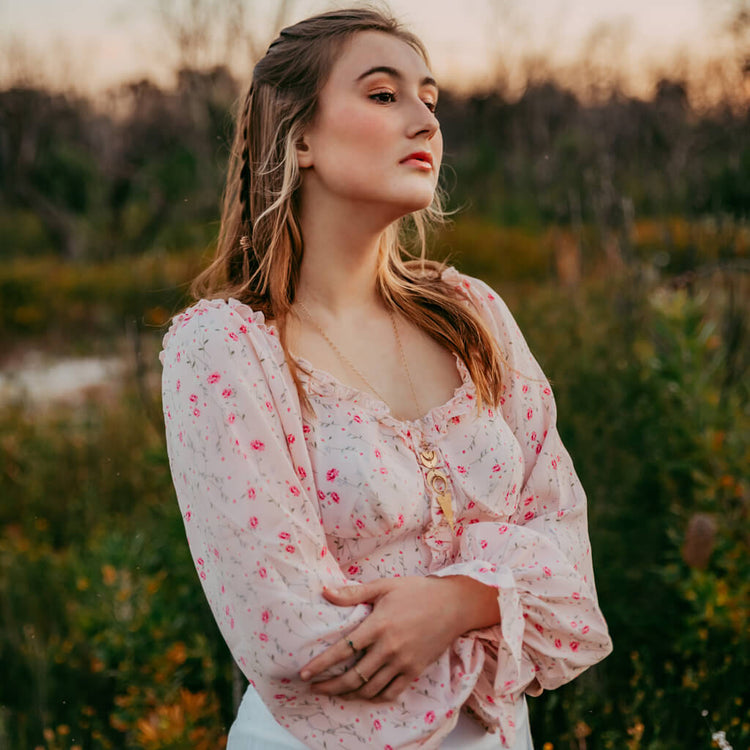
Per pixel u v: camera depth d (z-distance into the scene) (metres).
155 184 13.30
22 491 5.07
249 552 1.38
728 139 7.51
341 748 1.39
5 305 10.70
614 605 2.88
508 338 1.75
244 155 1.69
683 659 2.90
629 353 3.57
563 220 5.11
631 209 4.26
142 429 5.46
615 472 3.18
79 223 15.24
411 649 1.38
